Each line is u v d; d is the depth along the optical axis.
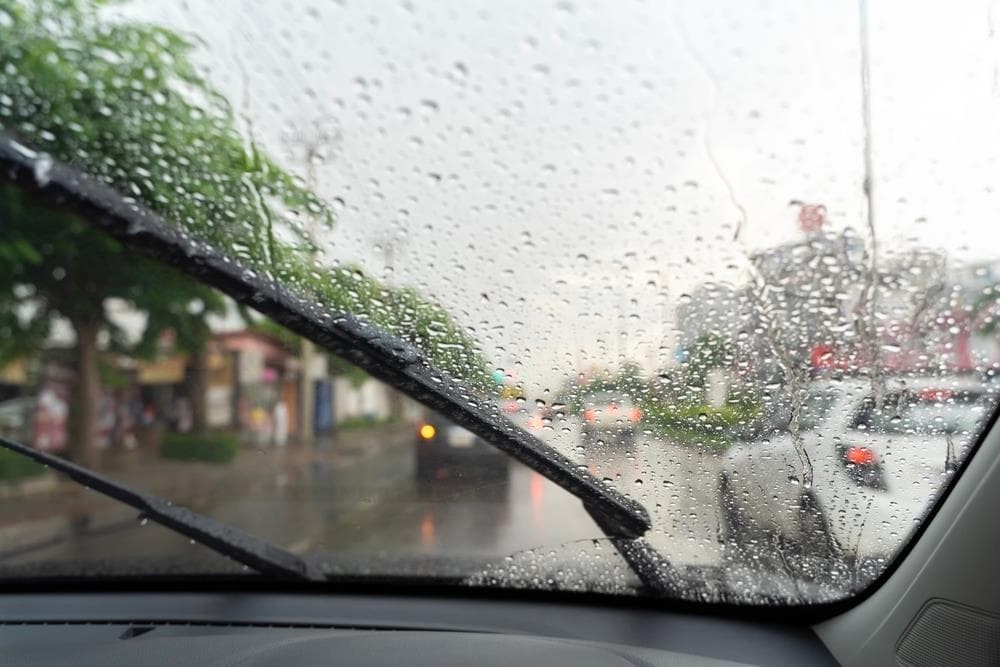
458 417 3.26
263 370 14.16
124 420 14.67
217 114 4.38
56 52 6.08
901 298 3.02
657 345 3.57
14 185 3.78
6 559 5.72
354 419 11.16
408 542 4.18
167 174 4.39
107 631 2.97
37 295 10.56
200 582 3.44
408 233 4.03
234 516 7.18
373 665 2.52
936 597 2.26
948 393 2.67
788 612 2.88
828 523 2.91
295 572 3.30
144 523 3.74
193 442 13.22
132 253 4.02
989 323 2.84
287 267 3.73
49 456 3.36
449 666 2.50
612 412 3.50
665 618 2.99
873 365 2.98
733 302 3.46
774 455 3.11
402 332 3.53
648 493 3.23
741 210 3.49
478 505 3.92
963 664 2.11
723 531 3.12
